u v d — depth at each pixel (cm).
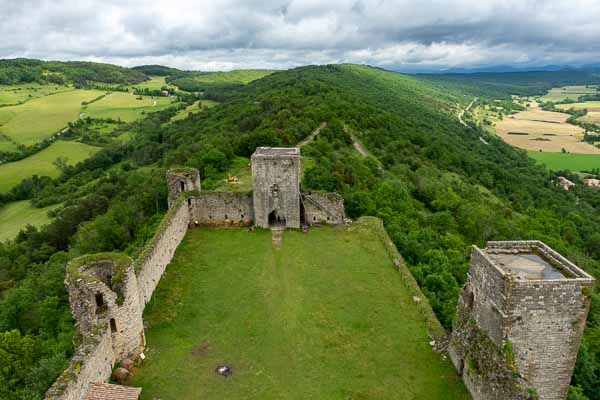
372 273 3925
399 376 2634
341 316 3253
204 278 3775
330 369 2695
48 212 9900
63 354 3000
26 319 4425
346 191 6100
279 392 2502
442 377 2612
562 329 2114
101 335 2378
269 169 4634
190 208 4856
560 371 2189
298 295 3531
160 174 8200
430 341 2964
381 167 8575
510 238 6438
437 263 4406
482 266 2341
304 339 2978
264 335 3017
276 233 4738
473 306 2477
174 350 2830
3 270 6975
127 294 2583
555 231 7594
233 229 4850
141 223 6581
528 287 2055
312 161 7312
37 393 2705
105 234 6347
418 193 8144
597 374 2855
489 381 2192
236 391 2500
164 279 3728
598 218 10188
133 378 2555
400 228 5203
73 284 2408
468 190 9000
